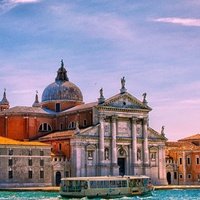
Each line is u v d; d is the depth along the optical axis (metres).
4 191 124.56
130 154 152.00
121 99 150.88
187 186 147.25
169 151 170.00
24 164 132.75
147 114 155.75
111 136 147.88
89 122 149.88
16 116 157.25
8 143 130.88
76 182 107.44
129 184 113.19
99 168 144.38
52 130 162.25
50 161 137.38
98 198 107.94
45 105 169.50
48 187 131.50
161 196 112.69
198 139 185.25
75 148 141.25
